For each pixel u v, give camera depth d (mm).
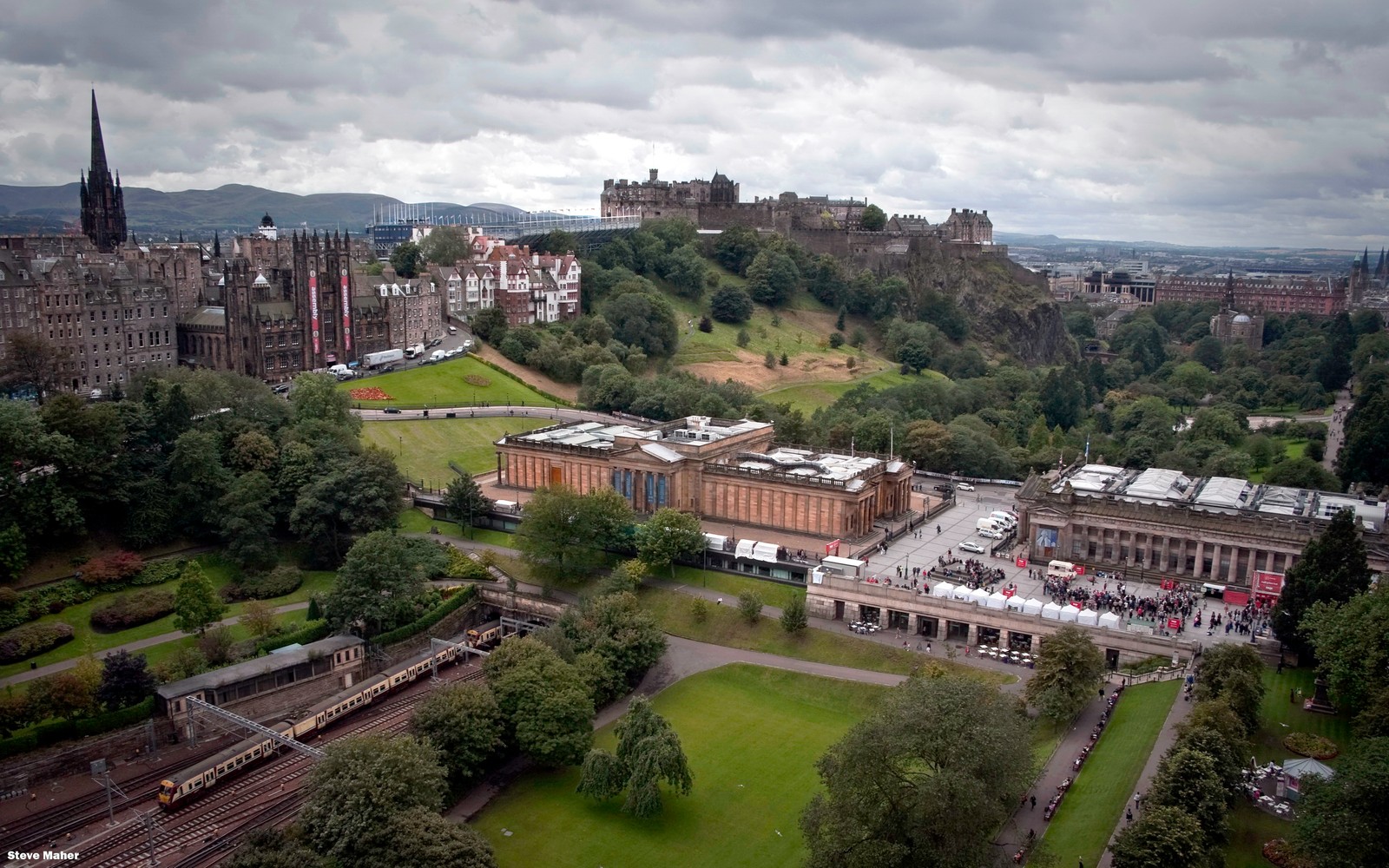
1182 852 103938
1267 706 144500
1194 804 112125
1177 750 120312
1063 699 142250
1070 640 148750
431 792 126188
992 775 105562
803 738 157375
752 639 185750
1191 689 148625
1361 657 133875
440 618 191500
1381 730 122125
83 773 144000
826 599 190375
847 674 172875
